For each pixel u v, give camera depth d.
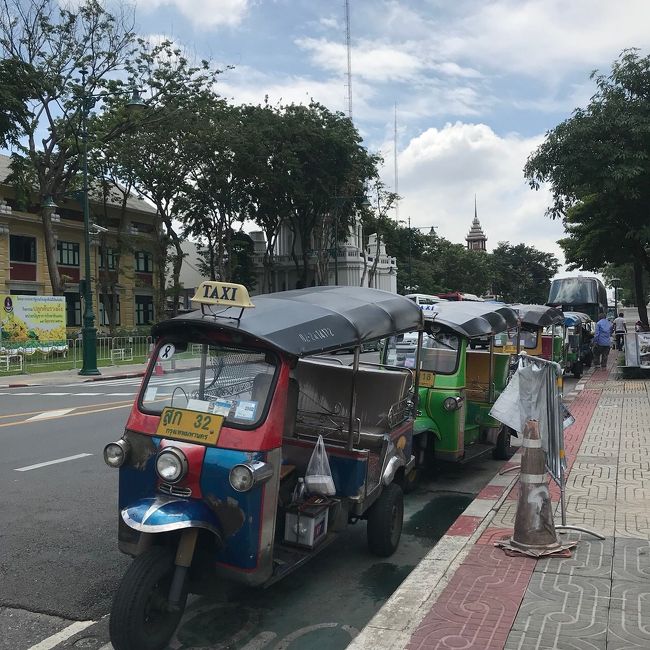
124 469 4.60
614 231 21.89
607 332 23.28
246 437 4.29
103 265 43.78
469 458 8.69
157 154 38.34
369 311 5.78
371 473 5.56
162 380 4.75
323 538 5.04
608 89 18.19
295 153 43.34
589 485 7.39
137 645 3.88
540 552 5.19
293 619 4.67
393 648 3.81
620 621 4.07
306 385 6.22
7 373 24.09
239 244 49.22
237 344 4.58
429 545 6.31
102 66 32.44
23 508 7.13
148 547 4.30
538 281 116.25
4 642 4.30
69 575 5.38
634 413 12.66
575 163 17.92
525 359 6.40
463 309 9.41
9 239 38.31
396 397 6.23
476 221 152.88
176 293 44.44
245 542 4.18
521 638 3.87
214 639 4.36
